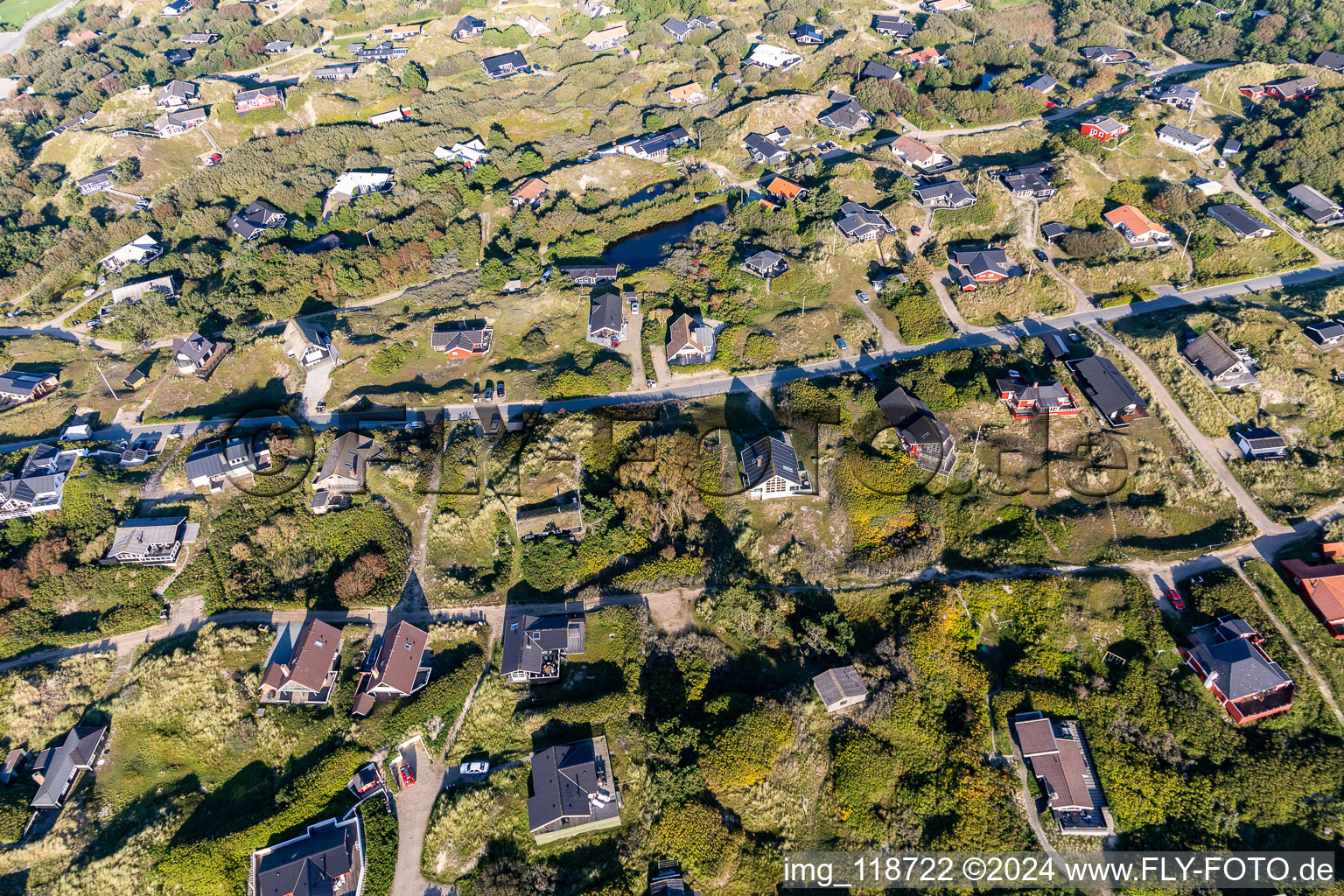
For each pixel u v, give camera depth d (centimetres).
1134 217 12700
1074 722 7394
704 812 6988
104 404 10962
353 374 11462
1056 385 10156
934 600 8250
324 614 8581
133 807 7256
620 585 8725
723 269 13025
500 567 9062
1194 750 7144
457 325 12362
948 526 9088
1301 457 9250
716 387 10956
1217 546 8419
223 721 7694
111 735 7731
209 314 12625
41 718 7831
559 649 8012
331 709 7762
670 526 9294
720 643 8306
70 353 12325
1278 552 8331
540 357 11681
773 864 6931
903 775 7400
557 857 6862
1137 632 7838
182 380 11381
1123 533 8712
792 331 11706
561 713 7581
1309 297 11212
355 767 7294
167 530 8994
